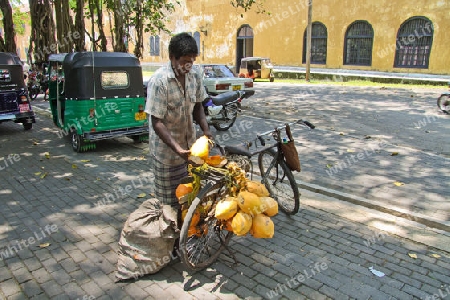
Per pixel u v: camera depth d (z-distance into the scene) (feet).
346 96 50.03
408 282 11.35
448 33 62.13
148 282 11.38
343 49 74.59
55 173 21.08
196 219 11.46
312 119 35.09
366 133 29.66
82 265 12.22
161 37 97.40
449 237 13.94
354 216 15.67
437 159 22.95
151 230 11.48
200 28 93.81
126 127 25.66
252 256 12.73
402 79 65.36
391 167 21.54
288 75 80.23
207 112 28.63
